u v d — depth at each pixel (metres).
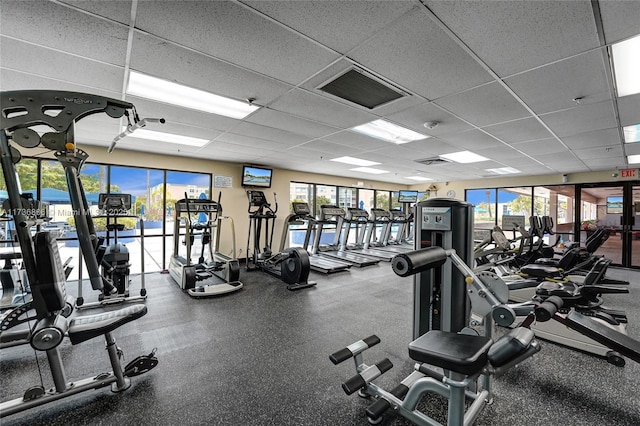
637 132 3.88
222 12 1.66
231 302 4.14
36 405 1.78
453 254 1.69
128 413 1.88
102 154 5.27
